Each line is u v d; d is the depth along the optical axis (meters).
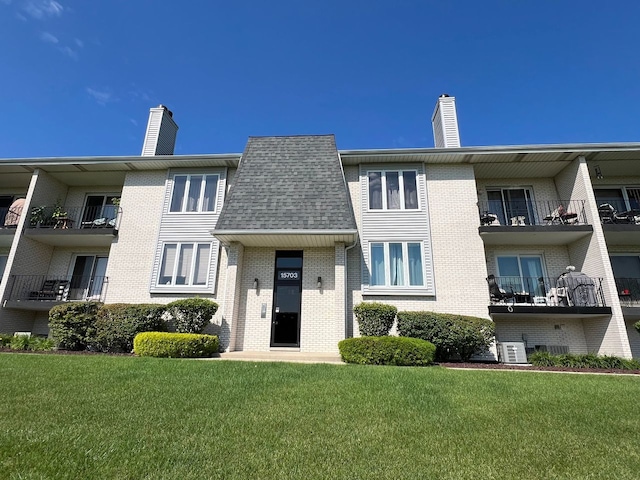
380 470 3.15
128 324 10.65
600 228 11.90
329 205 11.84
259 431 4.00
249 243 12.29
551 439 3.98
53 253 14.84
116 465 3.11
